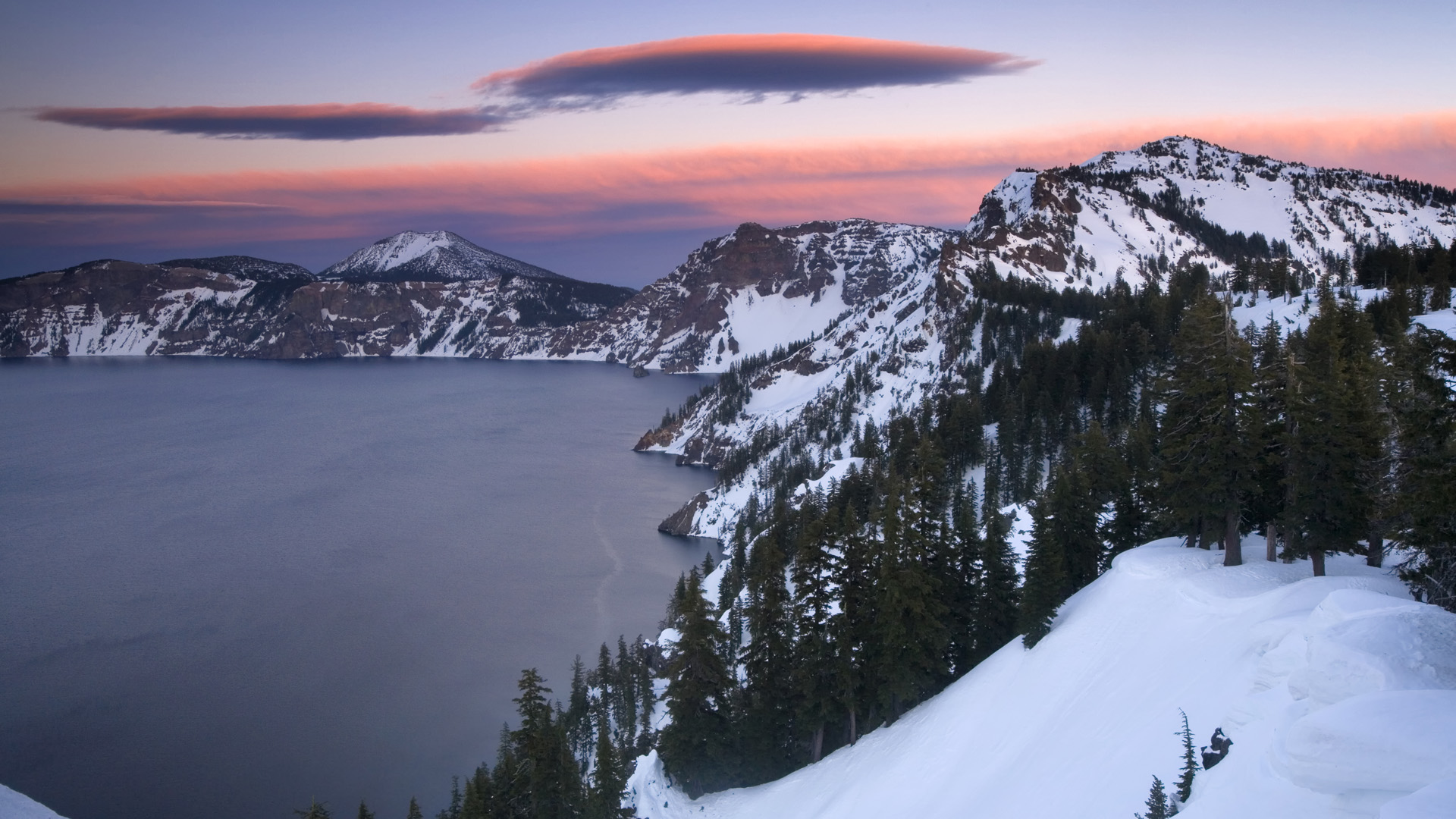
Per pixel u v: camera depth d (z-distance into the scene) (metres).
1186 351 55.31
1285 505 50.06
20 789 108.81
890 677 62.66
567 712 111.75
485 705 127.56
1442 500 38.12
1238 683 35.25
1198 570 53.09
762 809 60.28
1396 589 40.94
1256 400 51.75
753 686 69.50
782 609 69.44
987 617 67.94
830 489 152.50
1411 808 17.19
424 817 101.19
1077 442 116.69
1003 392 166.75
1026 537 93.81
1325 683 25.23
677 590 140.50
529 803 66.62
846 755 62.28
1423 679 24.00
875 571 66.12
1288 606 40.34
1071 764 40.38
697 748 65.94
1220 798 26.81
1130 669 45.84
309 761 113.62
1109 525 72.94
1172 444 55.81
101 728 123.00
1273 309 159.62
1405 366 47.94
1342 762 21.28
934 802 48.03
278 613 165.62
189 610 167.62
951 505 133.25
